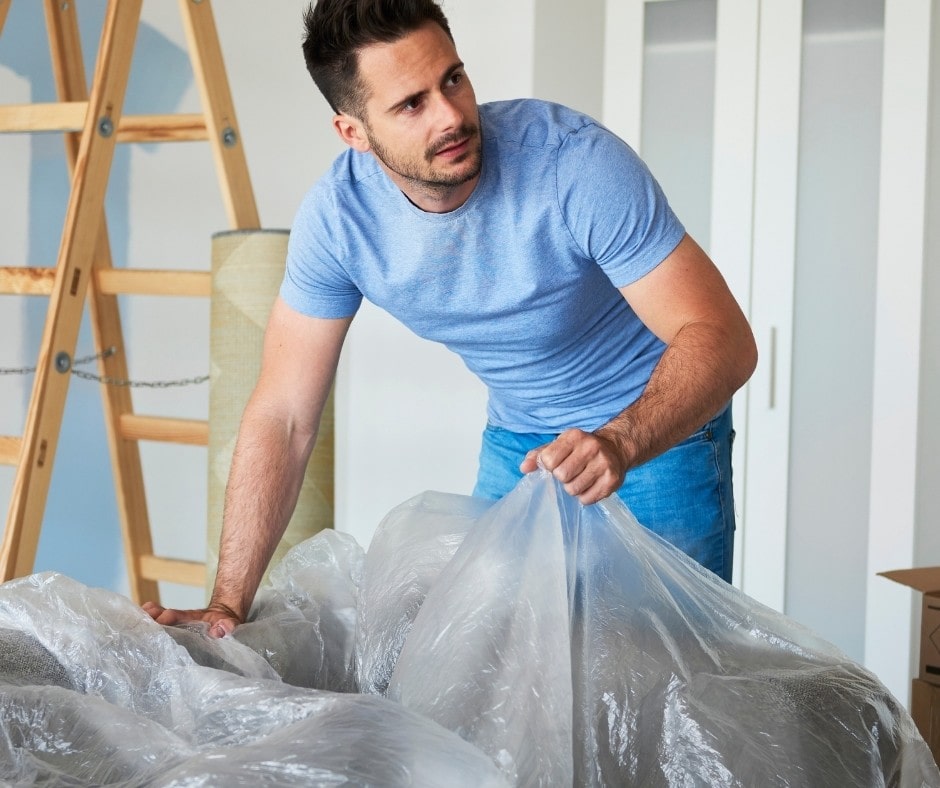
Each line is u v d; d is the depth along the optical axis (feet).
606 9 10.68
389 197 4.73
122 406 8.81
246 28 10.85
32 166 10.46
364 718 2.63
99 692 3.20
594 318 5.13
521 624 3.19
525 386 5.39
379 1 4.21
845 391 10.17
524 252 4.66
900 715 3.45
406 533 4.09
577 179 4.49
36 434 7.12
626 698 3.17
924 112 9.75
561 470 3.38
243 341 7.35
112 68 7.37
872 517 10.02
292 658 3.86
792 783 3.01
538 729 2.97
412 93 4.22
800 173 10.23
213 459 7.49
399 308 5.04
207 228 10.83
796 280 10.27
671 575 3.66
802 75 10.18
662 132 10.63
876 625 9.99
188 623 3.97
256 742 2.58
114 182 11.05
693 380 3.97
